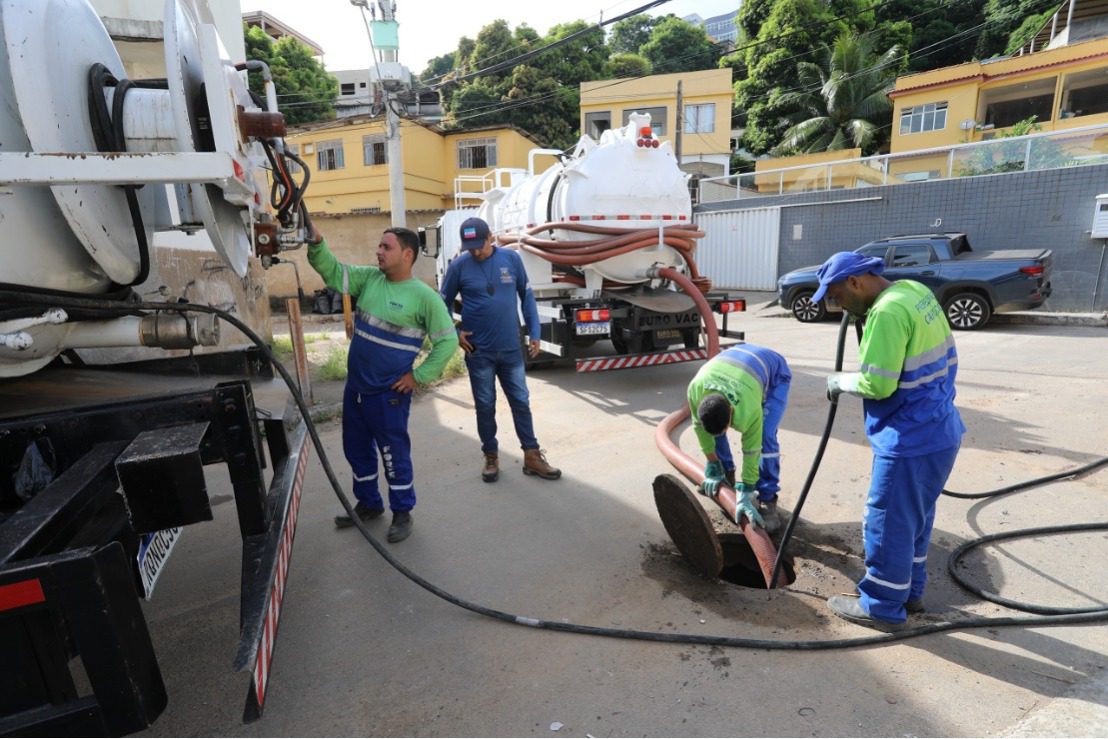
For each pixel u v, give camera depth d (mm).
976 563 3105
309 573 3258
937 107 23094
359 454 3666
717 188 18047
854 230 14258
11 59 1814
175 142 2150
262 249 2602
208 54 1895
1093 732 1955
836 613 2736
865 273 2605
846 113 26188
